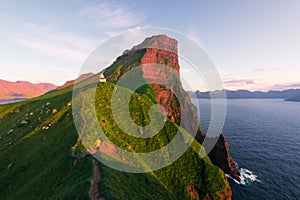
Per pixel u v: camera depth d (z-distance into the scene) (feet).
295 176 275.59
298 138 467.52
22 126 300.20
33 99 469.98
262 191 238.89
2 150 248.11
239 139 449.89
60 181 153.38
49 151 200.03
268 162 321.73
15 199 162.71
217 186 198.39
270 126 603.67
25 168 194.29
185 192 182.50
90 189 124.36
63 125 238.68
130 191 138.31
